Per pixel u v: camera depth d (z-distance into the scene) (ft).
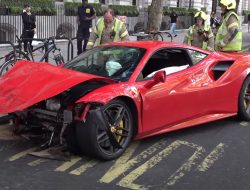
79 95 16.46
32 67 18.76
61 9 66.39
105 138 16.65
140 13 91.40
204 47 28.78
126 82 17.62
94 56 20.04
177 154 18.02
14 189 14.11
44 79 17.33
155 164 16.76
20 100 16.44
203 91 20.62
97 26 26.81
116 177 15.35
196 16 28.68
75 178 15.15
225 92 21.90
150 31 49.39
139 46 19.72
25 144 18.57
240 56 23.65
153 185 14.76
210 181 15.30
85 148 16.39
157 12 49.88
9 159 16.81
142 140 19.66
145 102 17.84
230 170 16.42
